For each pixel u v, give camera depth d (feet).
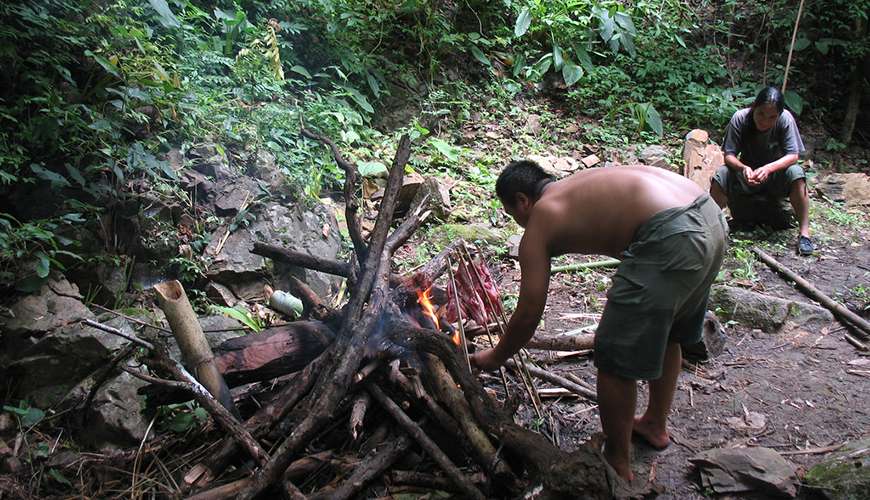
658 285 8.04
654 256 8.07
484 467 8.50
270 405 9.30
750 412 10.92
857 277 16.30
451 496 8.66
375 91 21.29
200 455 9.39
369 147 19.95
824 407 11.04
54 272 11.38
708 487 9.00
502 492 8.52
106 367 10.48
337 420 9.55
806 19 28.02
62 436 9.89
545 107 24.93
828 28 27.91
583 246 8.54
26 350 10.36
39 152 12.58
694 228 8.07
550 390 11.19
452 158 20.31
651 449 10.04
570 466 7.31
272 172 14.99
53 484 9.08
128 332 10.85
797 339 13.30
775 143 17.98
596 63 27.12
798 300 14.99
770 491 8.77
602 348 8.36
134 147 13.06
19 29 13.52
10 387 10.37
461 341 10.12
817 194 21.99
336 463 8.91
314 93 19.79
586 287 15.57
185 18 18.20
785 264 17.07
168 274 12.81
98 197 12.26
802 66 27.94
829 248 18.21
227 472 8.86
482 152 21.94
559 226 8.34
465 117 22.93
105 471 9.16
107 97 13.73
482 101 24.07
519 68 25.29
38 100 12.33
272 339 9.92
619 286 8.25
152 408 9.63
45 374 10.39
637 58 27.02
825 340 13.25
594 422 10.61
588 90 25.00
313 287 14.03
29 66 13.34
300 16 21.62
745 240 18.39
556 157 22.15
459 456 9.23
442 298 12.05
